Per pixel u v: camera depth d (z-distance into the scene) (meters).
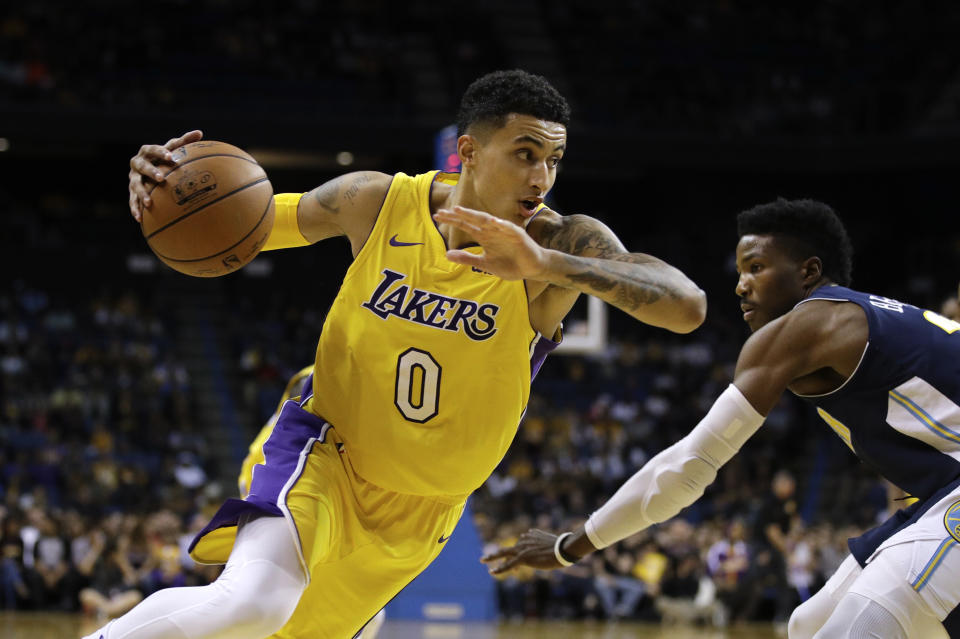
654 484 3.12
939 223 22.66
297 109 20.44
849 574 3.14
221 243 2.94
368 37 22.62
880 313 2.93
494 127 2.79
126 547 11.48
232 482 16.97
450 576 9.45
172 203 2.90
